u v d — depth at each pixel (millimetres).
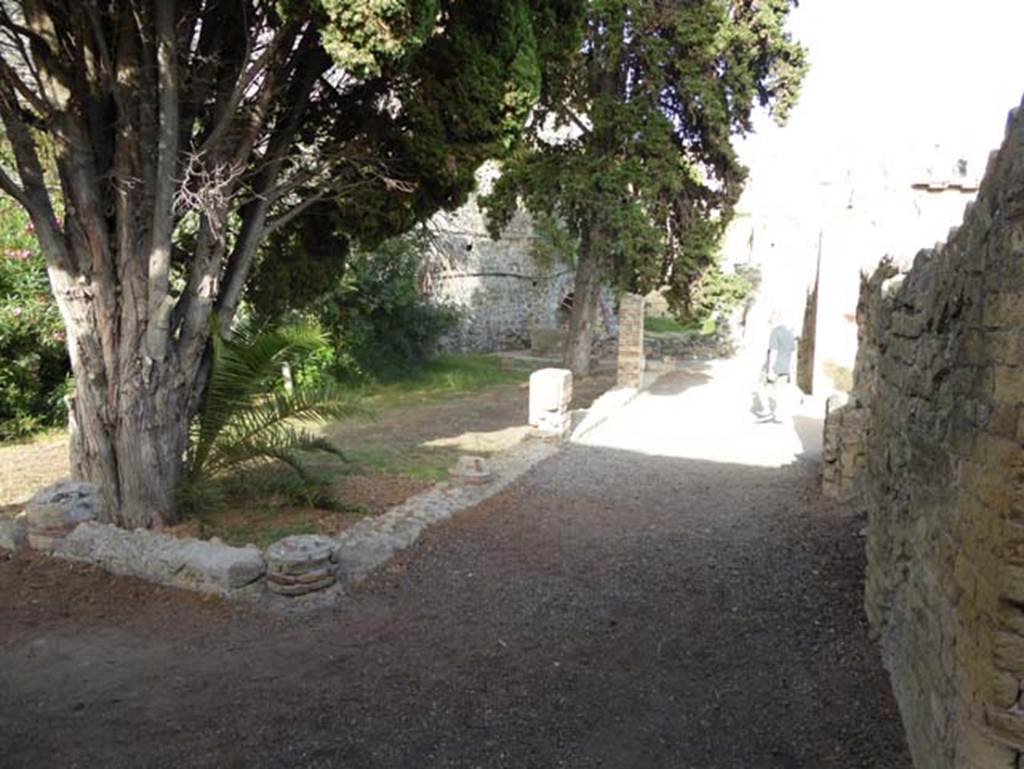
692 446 11156
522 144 16875
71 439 6723
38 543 6043
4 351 10586
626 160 16484
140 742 3607
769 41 16141
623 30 15867
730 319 24984
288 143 7219
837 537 6820
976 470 2559
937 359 3225
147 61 6078
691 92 15797
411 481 8797
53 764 3438
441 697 4082
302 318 14055
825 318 15180
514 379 19156
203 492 6715
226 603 5207
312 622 4992
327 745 3613
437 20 6289
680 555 6441
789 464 10031
